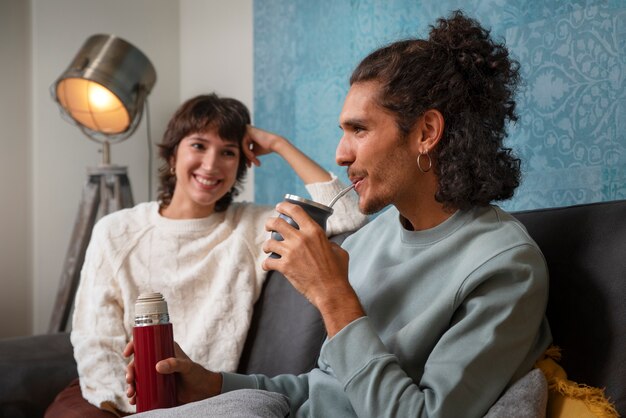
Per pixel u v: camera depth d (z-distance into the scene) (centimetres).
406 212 133
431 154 129
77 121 308
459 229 128
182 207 202
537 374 115
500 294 117
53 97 307
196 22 358
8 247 347
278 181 289
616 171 171
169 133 204
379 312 132
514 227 125
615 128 171
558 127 184
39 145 343
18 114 350
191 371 132
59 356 199
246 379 142
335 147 262
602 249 124
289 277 124
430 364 115
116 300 193
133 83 295
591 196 176
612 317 118
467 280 119
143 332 124
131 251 196
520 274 117
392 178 129
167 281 193
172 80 371
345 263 125
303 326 174
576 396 114
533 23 190
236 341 185
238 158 204
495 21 201
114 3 358
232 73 330
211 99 204
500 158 131
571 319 124
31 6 344
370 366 115
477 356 113
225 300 189
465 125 126
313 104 272
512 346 116
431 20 221
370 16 245
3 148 346
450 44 130
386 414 112
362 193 132
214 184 198
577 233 129
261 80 302
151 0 366
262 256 194
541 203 188
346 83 256
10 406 188
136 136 363
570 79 181
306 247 123
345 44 256
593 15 175
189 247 196
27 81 350
